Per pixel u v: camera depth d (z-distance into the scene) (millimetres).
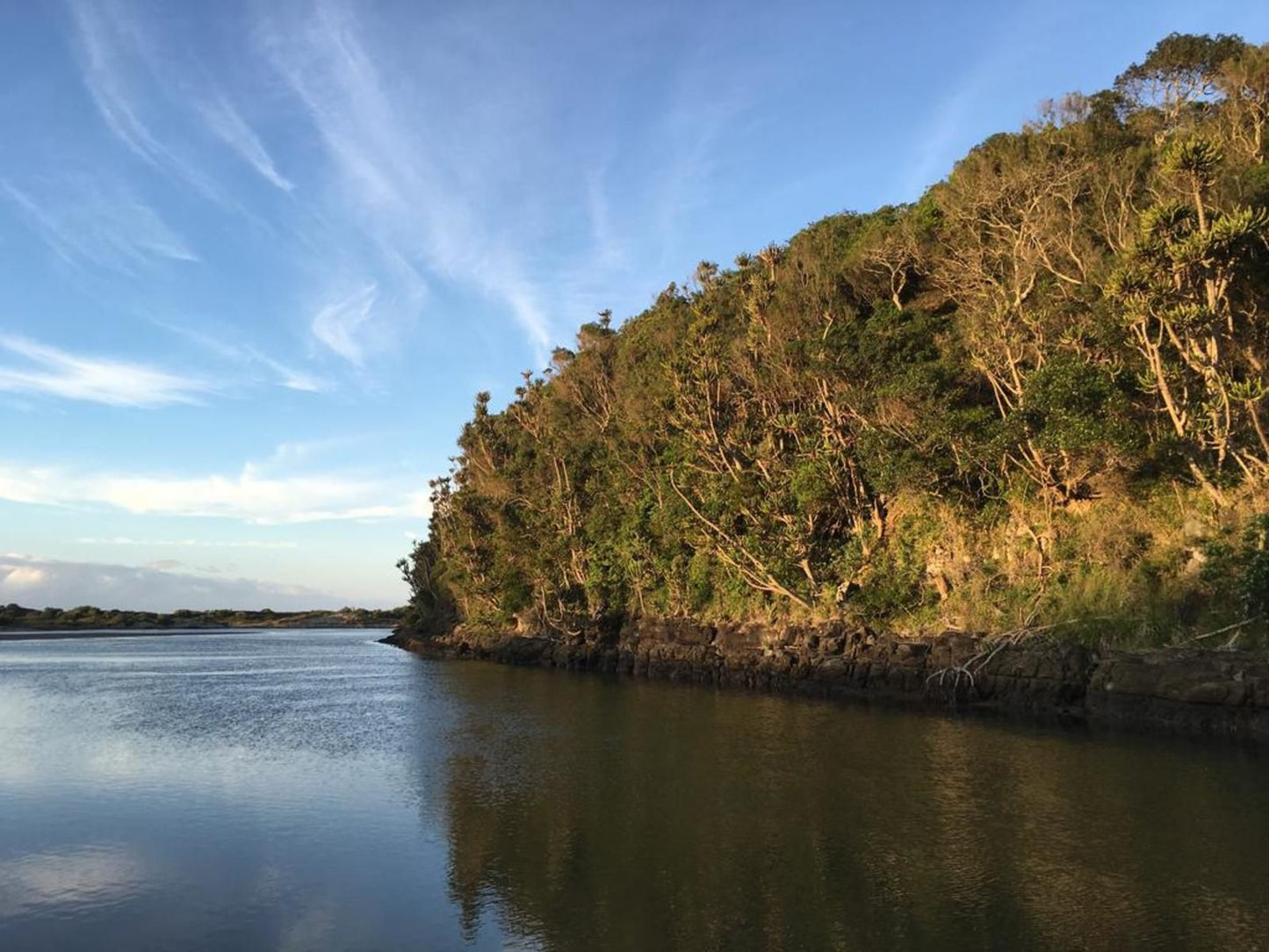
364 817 17125
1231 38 47344
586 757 23328
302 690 44281
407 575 110375
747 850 14516
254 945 10820
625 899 12273
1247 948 10328
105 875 13625
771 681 40781
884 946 10500
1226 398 26609
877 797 18172
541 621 64875
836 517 41812
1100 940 10641
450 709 35344
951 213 43969
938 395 34906
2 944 10875
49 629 174375
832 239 55312
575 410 69250
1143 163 39250
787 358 42500
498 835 15656
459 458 89750
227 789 19922
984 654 31562
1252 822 15727
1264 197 30578
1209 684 24688
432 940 10922
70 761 23703
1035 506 33750
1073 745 23703
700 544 44281
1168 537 29500
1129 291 27406
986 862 13695
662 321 64062
